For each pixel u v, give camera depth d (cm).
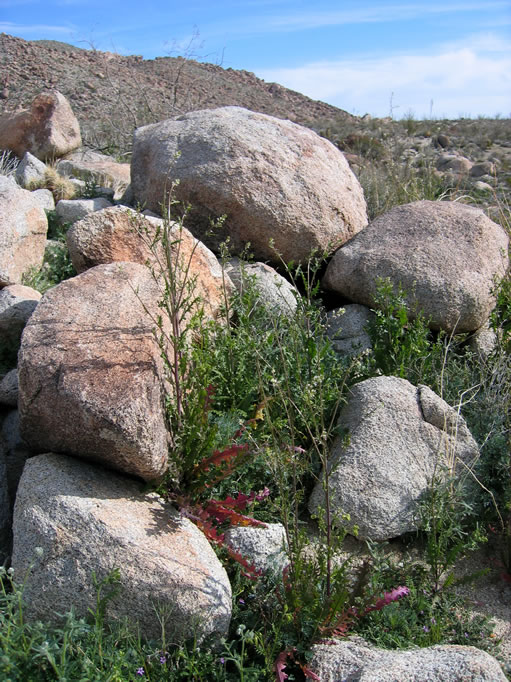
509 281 555
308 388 331
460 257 565
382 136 2048
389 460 397
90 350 349
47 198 755
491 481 418
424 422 417
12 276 536
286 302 491
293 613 310
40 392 333
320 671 289
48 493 317
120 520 312
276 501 350
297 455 381
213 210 595
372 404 420
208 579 304
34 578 294
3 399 426
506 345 498
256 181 594
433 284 543
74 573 294
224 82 3222
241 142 608
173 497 354
